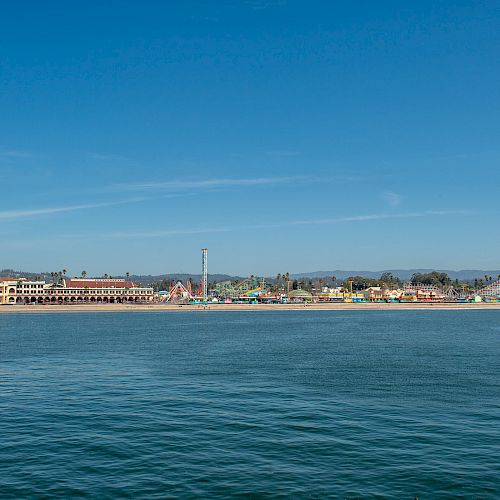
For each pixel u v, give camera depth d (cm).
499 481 3095
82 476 3197
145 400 5241
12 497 2903
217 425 4275
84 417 4572
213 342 11438
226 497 2897
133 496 2912
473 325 17412
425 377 6544
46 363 8031
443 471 3247
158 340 11944
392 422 4344
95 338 12531
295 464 3375
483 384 6038
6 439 3928
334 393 5538
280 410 4775
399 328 15950
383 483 3073
